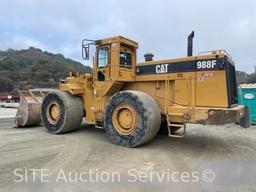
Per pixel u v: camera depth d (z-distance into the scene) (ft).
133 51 28.45
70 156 20.54
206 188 14.93
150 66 26.81
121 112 24.81
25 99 35.70
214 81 22.91
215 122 21.85
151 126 23.03
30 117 34.94
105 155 21.06
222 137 30.30
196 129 35.99
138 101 23.36
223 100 22.52
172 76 25.12
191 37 25.38
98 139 27.25
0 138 27.73
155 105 23.95
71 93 29.89
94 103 29.17
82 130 32.53
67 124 29.81
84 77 30.42
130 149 23.20
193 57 24.06
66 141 26.14
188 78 24.20
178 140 27.63
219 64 22.68
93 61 29.27
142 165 18.71
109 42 27.43
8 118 48.21
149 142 26.12
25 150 22.35
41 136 28.96
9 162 18.86
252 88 43.96
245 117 26.45
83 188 14.49
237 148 24.73
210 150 23.72
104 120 25.81
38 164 18.42
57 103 30.53
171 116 24.43
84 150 22.48
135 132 23.41
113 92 28.45
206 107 23.03
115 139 24.67
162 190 14.49
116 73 26.76
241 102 44.42
